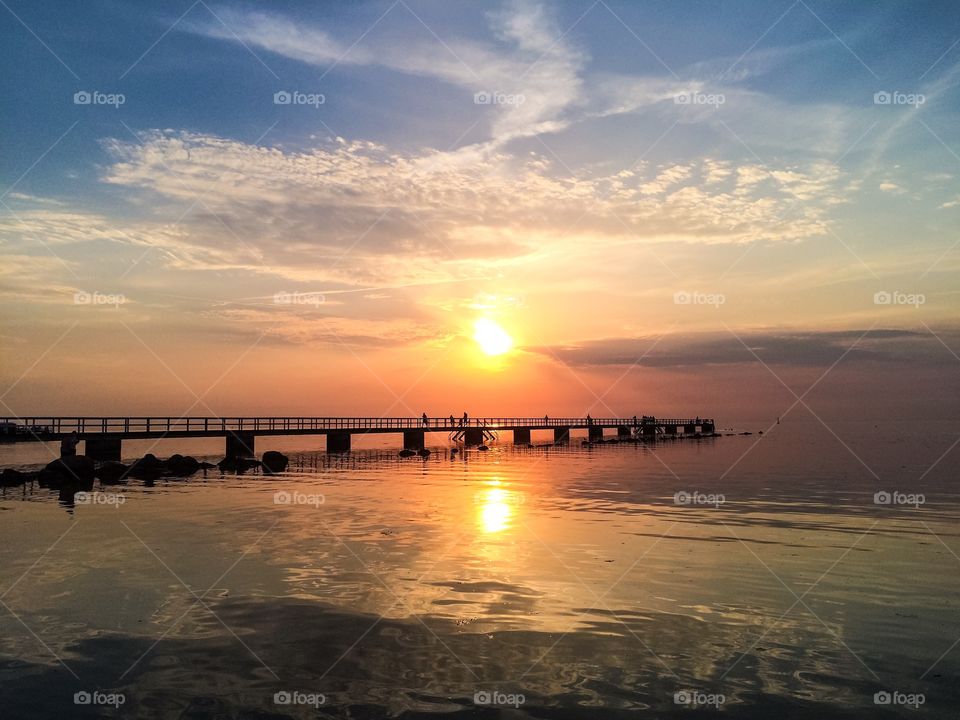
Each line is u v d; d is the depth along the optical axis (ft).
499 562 45.83
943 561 46.11
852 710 23.88
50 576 41.68
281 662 28.02
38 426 125.29
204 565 44.65
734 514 68.13
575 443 266.98
